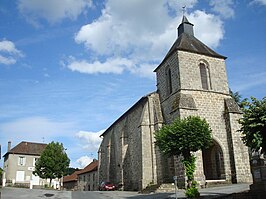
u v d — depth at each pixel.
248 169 24.16
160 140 17.94
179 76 26.25
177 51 27.11
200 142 16.92
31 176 49.56
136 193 23.78
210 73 27.41
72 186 60.78
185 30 30.19
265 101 14.00
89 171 50.72
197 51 27.50
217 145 25.09
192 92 25.97
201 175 22.69
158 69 30.55
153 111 28.36
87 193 23.97
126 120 34.56
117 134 37.50
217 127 25.50
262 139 13.50
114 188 33.53
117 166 36.03
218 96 26.69
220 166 24.83
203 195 16.88
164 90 28.64
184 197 17.38
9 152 49.59
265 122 13.35
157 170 26.48
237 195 14.10
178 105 24.45
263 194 13.91
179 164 23.30
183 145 16.95
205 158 26.72
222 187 20.89
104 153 42.56
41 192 23.42
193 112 24.59
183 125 17.45
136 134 31.00
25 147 51.94
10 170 48.47
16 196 19.64
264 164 15.20
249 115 13.90
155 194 20.92
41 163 38.81
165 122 27.25
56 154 39.25
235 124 25.31
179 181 23.03
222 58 28.45
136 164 30.12
